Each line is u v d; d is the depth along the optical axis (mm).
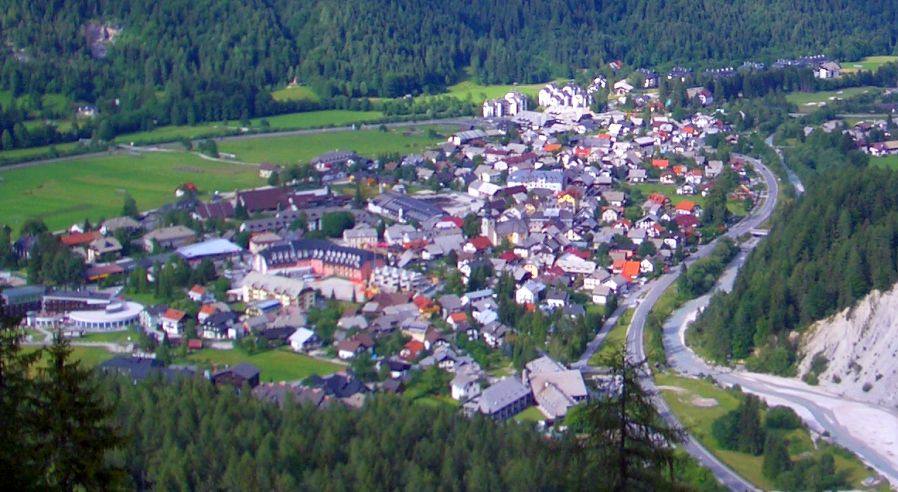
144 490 156375
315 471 156375
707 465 179250
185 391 181000
